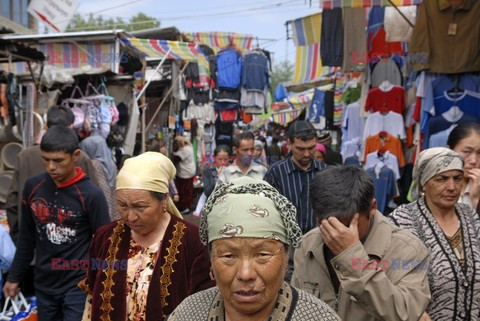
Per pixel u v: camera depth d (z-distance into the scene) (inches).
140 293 80.4
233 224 46.1
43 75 245.1
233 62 420.8
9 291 119.9
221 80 419.2
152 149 309.3
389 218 94.4
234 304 47.2
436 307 86.4
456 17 192.9
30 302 137.0
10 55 208.4
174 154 390.6
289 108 681.0
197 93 421.4
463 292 85.7
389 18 217.8
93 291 83.3
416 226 90.9
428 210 92.3
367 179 69.6
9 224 148.7
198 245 82.4
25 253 119.7
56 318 118.0
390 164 228.7
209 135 440.1
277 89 563.5
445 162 88.3
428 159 90.8
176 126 415.2
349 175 69.7
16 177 147.6
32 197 115.5
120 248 84.0
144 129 339.0
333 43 224.4
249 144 182.2
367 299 65.7
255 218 46.2
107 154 206.1
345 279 66.7
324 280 77.6
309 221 139.9
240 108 438.6
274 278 46.9
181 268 81.3
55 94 239.3
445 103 200.5
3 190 212.4
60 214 113.3
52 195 113.7
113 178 207.5
